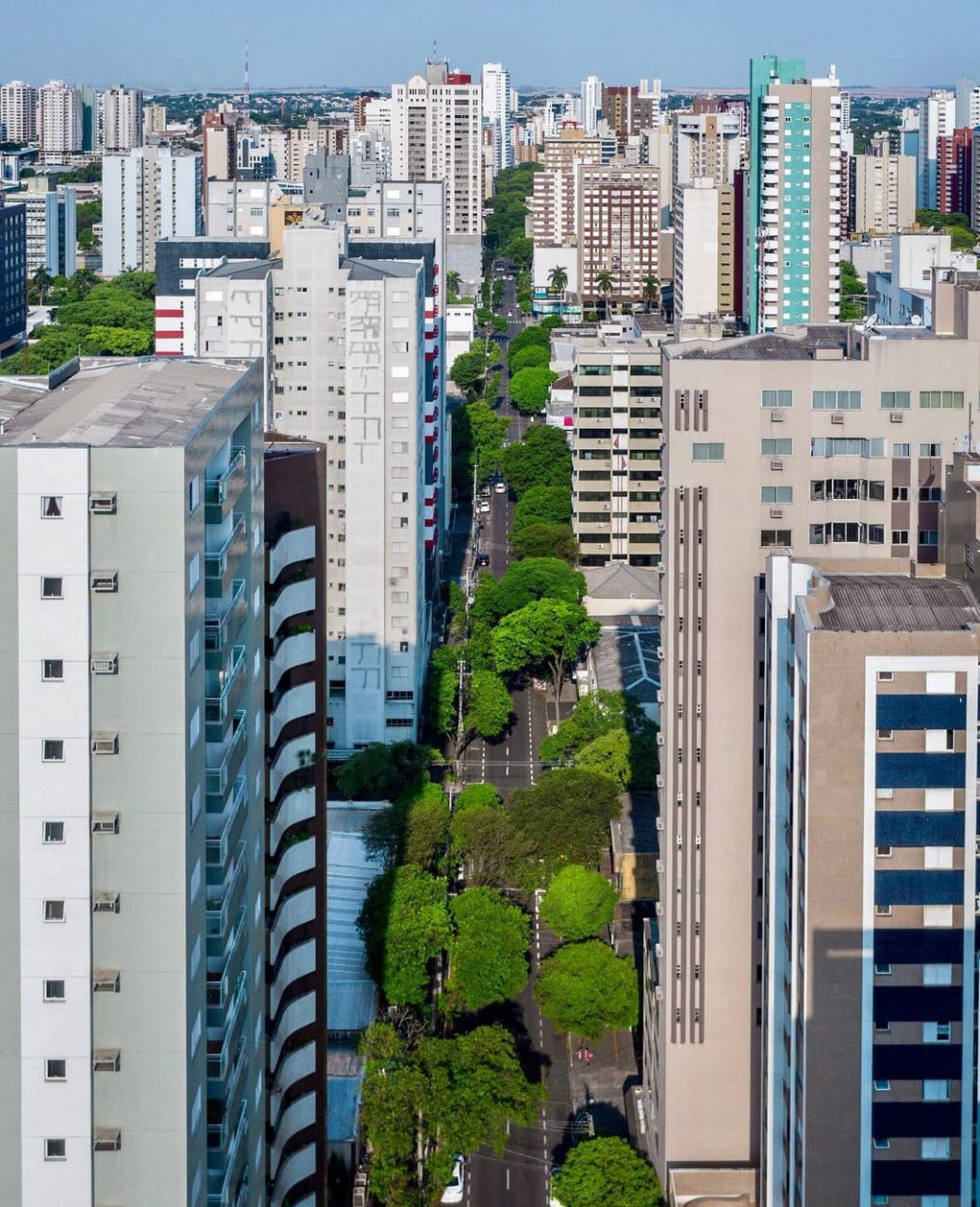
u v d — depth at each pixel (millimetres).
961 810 167250
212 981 133250
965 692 165500
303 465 171875
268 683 168000
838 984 169625
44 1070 120938
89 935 119875
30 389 150250
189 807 121438
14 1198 122250
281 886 171875
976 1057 170125
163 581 117750
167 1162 122312
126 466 116562
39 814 118875
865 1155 171375
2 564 116625
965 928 168500
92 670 118062
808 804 167750
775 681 187250
